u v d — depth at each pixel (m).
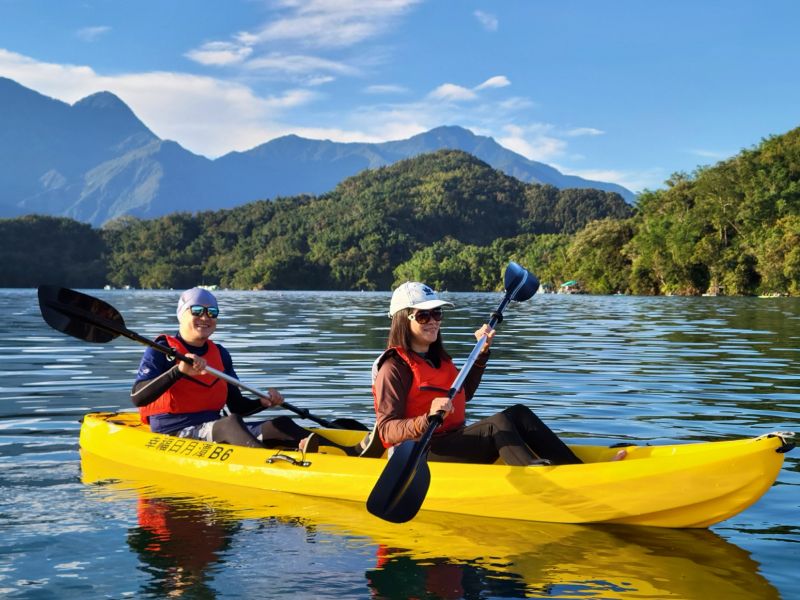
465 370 4.48
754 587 3.10
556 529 3.94
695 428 6.33
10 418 6.81
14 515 4.07
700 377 9.59
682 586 3.10
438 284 153.50
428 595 3.01
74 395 8.09
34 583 3.13
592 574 3.25
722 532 3.85
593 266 90.75
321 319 25.45
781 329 19.55
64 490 4.60
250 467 4.77
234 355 12.23
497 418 4.30
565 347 14.14
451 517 4.15
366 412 7.16
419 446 3.99
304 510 4.23
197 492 4.59
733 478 3.76
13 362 11.22
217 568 3.30
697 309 35.25
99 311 5.38
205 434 5.30
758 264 70.06
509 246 156.38
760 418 6.75
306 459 4.69
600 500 3.95
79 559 3.41
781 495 4.41
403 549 3.58
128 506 4.27
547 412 7.12
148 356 5.39
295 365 10.80
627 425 6.47
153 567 3.32
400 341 4.39
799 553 3.52
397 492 3.88
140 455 5.23
